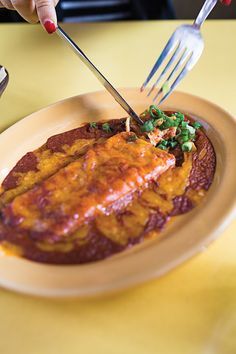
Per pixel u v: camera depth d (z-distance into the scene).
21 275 0.32
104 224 0.36
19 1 0.50
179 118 0.45
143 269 0.31
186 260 0.31
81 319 0.31
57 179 0.39
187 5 1.02
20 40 0.66
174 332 0.30
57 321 0.31
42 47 0.64
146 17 0.84
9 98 0.56
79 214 0.36
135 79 0.56
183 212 0.36
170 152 0.43
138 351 0.29
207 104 0.45
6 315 0.32
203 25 0.65
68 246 0.34
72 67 0.60
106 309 0.32
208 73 0.55
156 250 0.32
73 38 0.66
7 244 0.35
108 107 0.49
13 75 0.60
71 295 0.30
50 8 0.46
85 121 0.48
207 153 0.42
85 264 0.33
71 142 0.46
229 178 0.37
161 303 0.32
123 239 0.35
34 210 0.37
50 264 0.33
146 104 0.48
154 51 0.61
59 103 0.49
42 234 0.35
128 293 0.33
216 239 0.34
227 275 0.33
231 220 0.33
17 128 0.47
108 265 0.32
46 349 0.30
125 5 0.86
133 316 0.31
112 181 0.38
